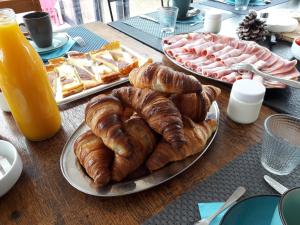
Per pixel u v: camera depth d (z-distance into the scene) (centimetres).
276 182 38
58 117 49
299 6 127
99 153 37
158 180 37
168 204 36
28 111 42
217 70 65
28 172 41
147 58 73
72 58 74
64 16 190
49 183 39
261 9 122
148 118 37
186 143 37
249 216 29
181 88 38
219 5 129
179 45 80
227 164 42
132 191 35
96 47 86
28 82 40
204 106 42
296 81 58
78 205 36
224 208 34
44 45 79
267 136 40
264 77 61
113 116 37
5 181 36
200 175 40
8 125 52
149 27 102
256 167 41
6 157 42
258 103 48
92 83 63
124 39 92
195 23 105
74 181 37
